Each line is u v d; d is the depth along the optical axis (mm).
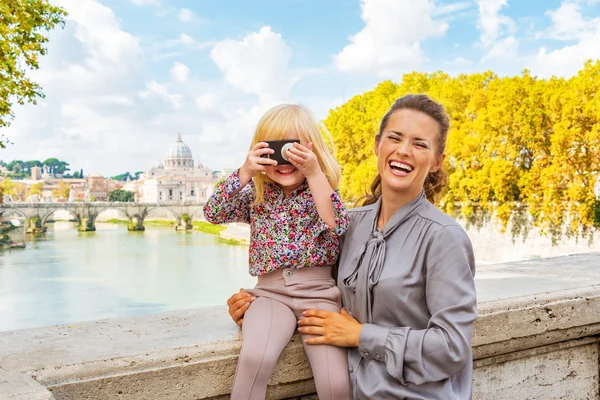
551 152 38219
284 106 2256
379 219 2215
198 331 2152
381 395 1913
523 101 41594
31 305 40438
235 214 2229
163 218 159375
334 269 2326
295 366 2100
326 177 2270
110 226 141625
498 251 43938
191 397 1926
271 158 2092
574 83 38062
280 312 2078
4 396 1479
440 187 2295
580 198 35875
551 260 3912
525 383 2766
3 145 14461
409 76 52062
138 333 2125
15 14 12945
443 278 1888
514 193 44875
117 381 1791
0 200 113250
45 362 1787
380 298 2002
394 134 2053
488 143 42938
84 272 56531
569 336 2777
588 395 3010
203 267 60344
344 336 1978
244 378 1916
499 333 2504
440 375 1843
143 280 51656
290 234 2141
